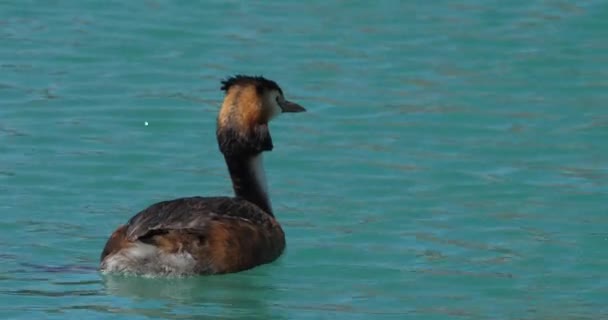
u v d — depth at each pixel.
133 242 14.64
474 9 26.58
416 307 14.33
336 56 24.14
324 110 21.55
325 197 18.00
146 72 23.28
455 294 14.74
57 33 25.19
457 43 24.75
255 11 26.62
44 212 17.20
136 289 14.48
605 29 25.27
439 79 23.02
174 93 22.30
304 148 19.89
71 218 17.03
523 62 23.75
